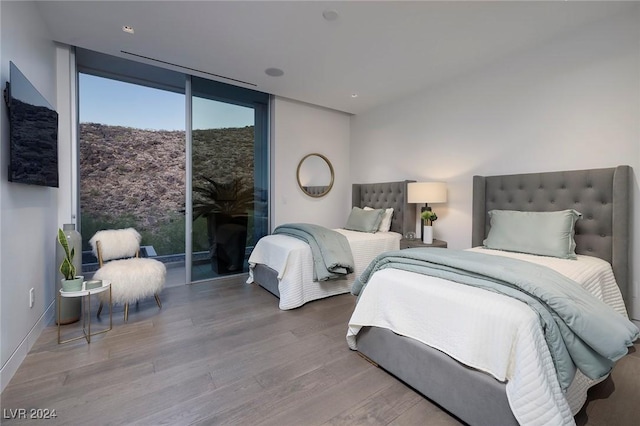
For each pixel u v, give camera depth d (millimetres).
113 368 1764
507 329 1198
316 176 4691
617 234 2215
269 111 4180
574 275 1822
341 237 3238
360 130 4883
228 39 2623
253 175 4090
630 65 2223
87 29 2473
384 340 1744
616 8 2199
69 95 2836
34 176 2002
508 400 1160
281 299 2795
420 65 3115
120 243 2797
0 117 1615
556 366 1167
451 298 1418
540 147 2730
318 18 2311
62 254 2398
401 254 1960
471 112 3299
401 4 2139
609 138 2332
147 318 2531
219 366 1802
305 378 1688
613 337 1161
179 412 1401
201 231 3674
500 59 2988
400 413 1414
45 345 2029
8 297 1658
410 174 4051
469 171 3336
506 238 2553
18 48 1891
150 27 2438
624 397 1508
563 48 2562
